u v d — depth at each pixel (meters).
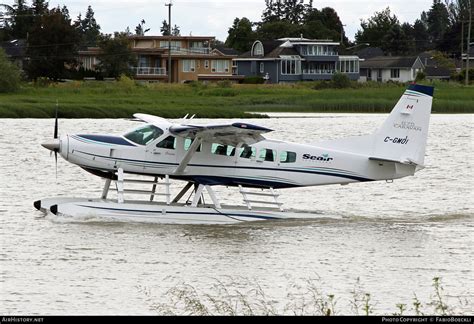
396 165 63.72
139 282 43.84
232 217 60.94
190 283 43.97
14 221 58.34
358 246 54.12
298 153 62.38
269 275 46.09
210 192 61.34
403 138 63.44
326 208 69.88
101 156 59.44
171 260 48.81
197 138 59.12
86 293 41.72
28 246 51.00
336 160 63.03
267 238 56.09
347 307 40.31
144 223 59.22
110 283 43.56
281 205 62.84
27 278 44.06
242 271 46.78
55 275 44.75
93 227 57.12
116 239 53.75
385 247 54.00
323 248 53.34
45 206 59.88
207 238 55.38
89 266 46.78
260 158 61.72
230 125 55.56
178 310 39.09
